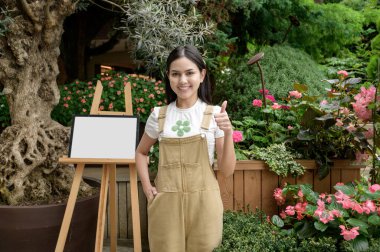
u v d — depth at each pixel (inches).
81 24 200.2
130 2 123.6
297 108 98.3
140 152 70.8
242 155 95.3
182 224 62.9
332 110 95.5
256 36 194.7
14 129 90.5
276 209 95.2
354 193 78.4
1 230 78.5
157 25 116.9
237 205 93.9
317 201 77.6
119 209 112.3
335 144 98.9
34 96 92.1
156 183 66.3
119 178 111.0
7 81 91.0
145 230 111.3
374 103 85.2
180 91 62.6
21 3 85.0
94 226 88.5
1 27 86.5
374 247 68.8
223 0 149.1
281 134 103.3
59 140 94.1
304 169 94.4
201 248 63.4
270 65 145.3
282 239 74.2
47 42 91.6
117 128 78.7
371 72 149.6
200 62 63.2
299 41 196.9
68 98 140.6
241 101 131.5
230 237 72.9
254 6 160.1
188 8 134.5
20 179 86.2
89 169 138.8
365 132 92.0
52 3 88.2
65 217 75.8
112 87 142.2
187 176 62.7
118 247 108.5
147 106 138.1
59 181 92.3
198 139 62.5
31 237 78.5
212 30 139.9
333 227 75.9
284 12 184.5
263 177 94.7
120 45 279.7
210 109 64.5
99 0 178.7
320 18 187.0
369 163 102.0
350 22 197.5
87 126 78.9
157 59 127.5
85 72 218.7
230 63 168.7
